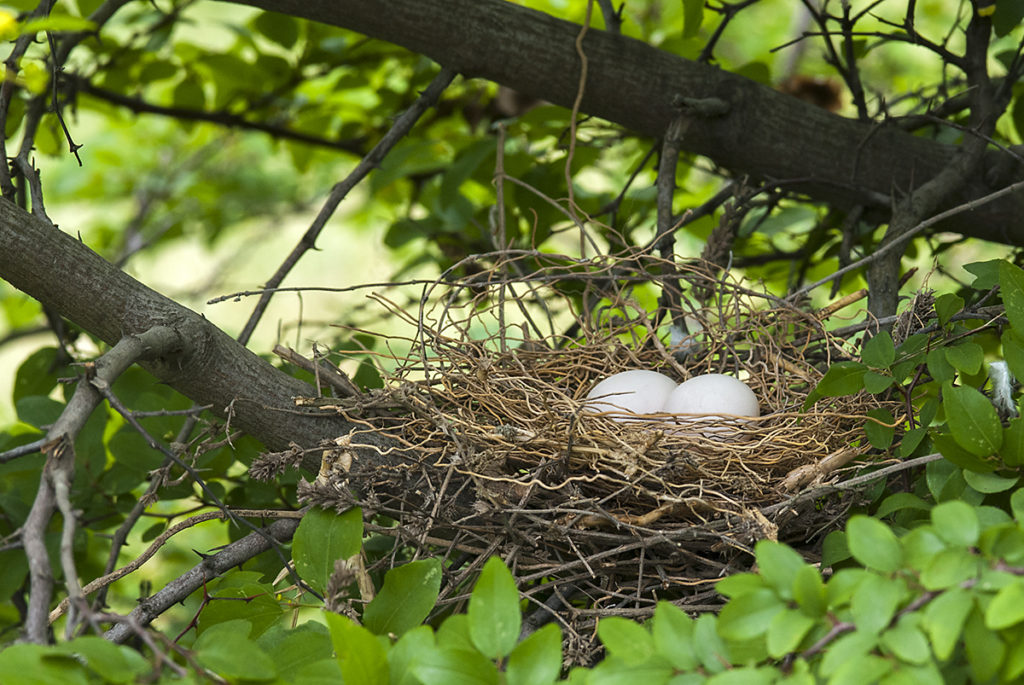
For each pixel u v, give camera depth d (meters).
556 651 1.10
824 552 1.43
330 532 1.50
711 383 1.95
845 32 2.16
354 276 6.68
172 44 3.28
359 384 2.21
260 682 1.14
